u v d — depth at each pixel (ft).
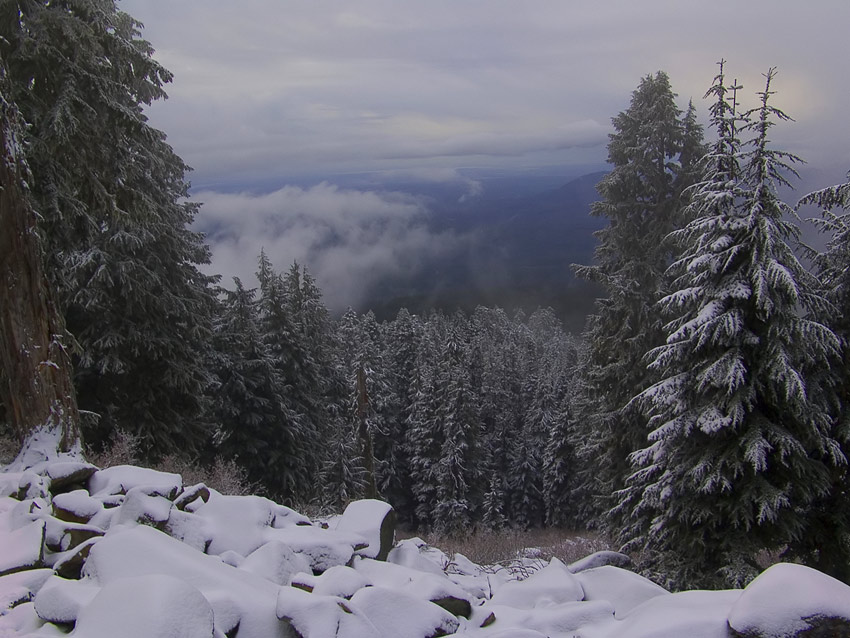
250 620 14.03
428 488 134.62
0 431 32.27
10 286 25.48
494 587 25.08
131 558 15.21
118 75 41.57
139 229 51.39
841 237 41.09
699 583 37.35
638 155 59.52
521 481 146.61
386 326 236.63
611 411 61.77
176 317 59.93
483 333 273.54
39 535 17.22
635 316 58.90
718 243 36.60
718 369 36.19
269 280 98.27
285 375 95.09
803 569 13.52
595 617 16.96
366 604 14.84
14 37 36.22
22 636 12.48
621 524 57.77
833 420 37.45
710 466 36.45
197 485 23.09
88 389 56.03
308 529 21.93
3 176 25.32
